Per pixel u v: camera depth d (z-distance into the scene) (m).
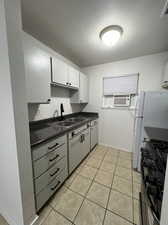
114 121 2.75
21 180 0.90
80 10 1.24
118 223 1.11
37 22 1.37
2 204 1.16
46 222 1.11
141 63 2.32
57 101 2.21
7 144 0.92
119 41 1.82
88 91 2.96
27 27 1.43
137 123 1.80
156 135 1.69
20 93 0.85
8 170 0.97
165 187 0.44
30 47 1.20
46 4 1.15
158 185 0.67
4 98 0.84
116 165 2.08
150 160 0.96
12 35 0.76
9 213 1.09
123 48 2.03
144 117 1.69
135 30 1.56
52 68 1.59
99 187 1.56
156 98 1.59
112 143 2.83
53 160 1.30
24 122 0.90
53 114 2.12
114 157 2.37
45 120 1.91
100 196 1.41
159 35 1.65
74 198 1.38
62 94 2.35
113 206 1.28
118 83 2.57
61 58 2.24
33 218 1.05
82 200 1.36
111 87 2.66
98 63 2.70
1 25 0.73
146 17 1.33
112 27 1.47
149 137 1.73
